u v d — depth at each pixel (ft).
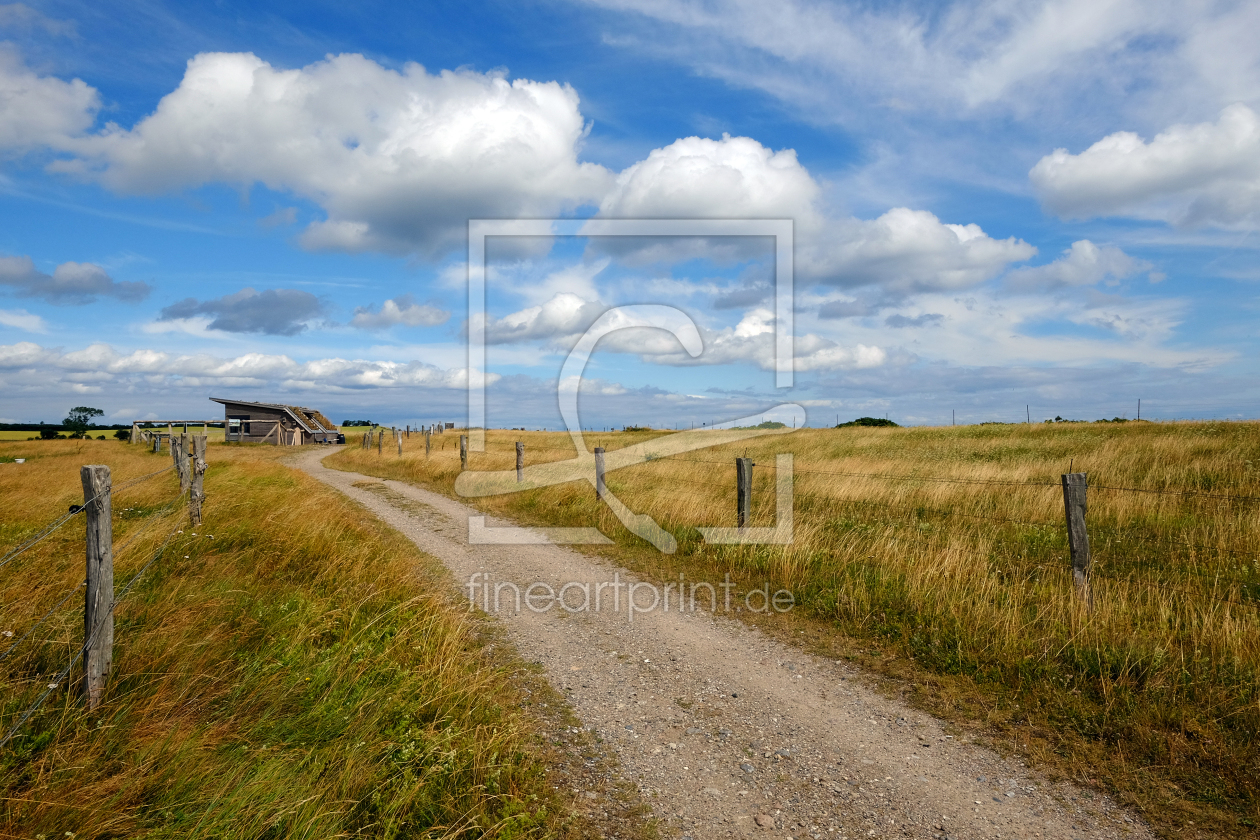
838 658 18.56
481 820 10.41
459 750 12.12
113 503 34.55
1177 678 14.74
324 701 13.43
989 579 22.24
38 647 13.61
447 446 107.45
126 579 19.25
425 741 12.26
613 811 11.35
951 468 50.67
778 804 11.64
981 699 15.53
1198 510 31.35
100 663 12.31
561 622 21.85
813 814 11.34
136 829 9.14
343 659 15.47
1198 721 13.30
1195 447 48.73
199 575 20.84
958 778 12.41
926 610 20.39
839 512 37.19
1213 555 24.77
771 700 15.96
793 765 12.98
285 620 17.42
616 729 14.46
